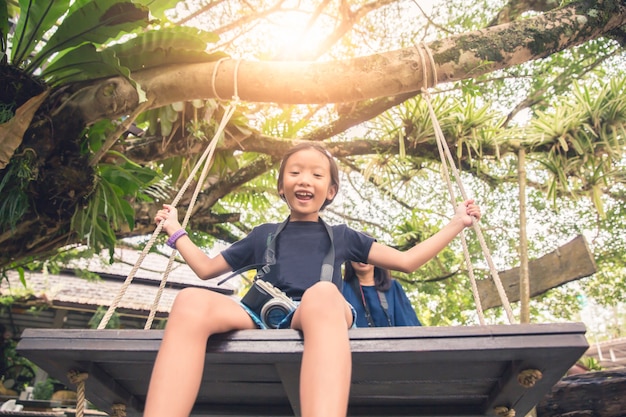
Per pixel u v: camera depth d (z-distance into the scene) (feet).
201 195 18.02
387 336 4.67
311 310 4.80
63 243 13.35
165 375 4.56
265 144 16.38
